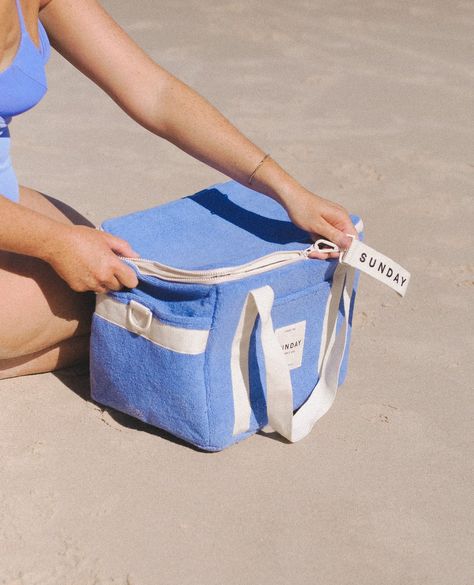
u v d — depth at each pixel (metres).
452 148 4.34
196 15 5.91
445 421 2.55
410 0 6.37
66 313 2.54
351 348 2.84
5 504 2.20
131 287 2.31
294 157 4.17
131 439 2.43
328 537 2.15
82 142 4.21
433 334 2.94
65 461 2.34
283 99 4.79
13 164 3.97
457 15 6.11
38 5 2.45
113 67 2.57
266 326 2.25
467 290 3.21
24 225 2.25
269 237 2.52
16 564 2.04
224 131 2.54
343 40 5.64
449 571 2.07
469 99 4.90
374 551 2.12
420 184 3.98
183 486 2.28
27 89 2.38
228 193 2.71
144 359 2.33
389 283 2.46
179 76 4.98
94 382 2.49
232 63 5.21
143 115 2.61
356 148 4.29
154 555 2.08
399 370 2.75
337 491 2.29
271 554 2.10
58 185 3.81
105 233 2.37
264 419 2.43
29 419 2.49
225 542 2.12
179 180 3.92
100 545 2.10
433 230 3.61
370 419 2.54
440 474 2.36
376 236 3.55
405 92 4.95
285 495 2.27
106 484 2.27
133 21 5.73
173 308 2.28
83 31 2.55
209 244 2.47
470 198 3.88
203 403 2.29
